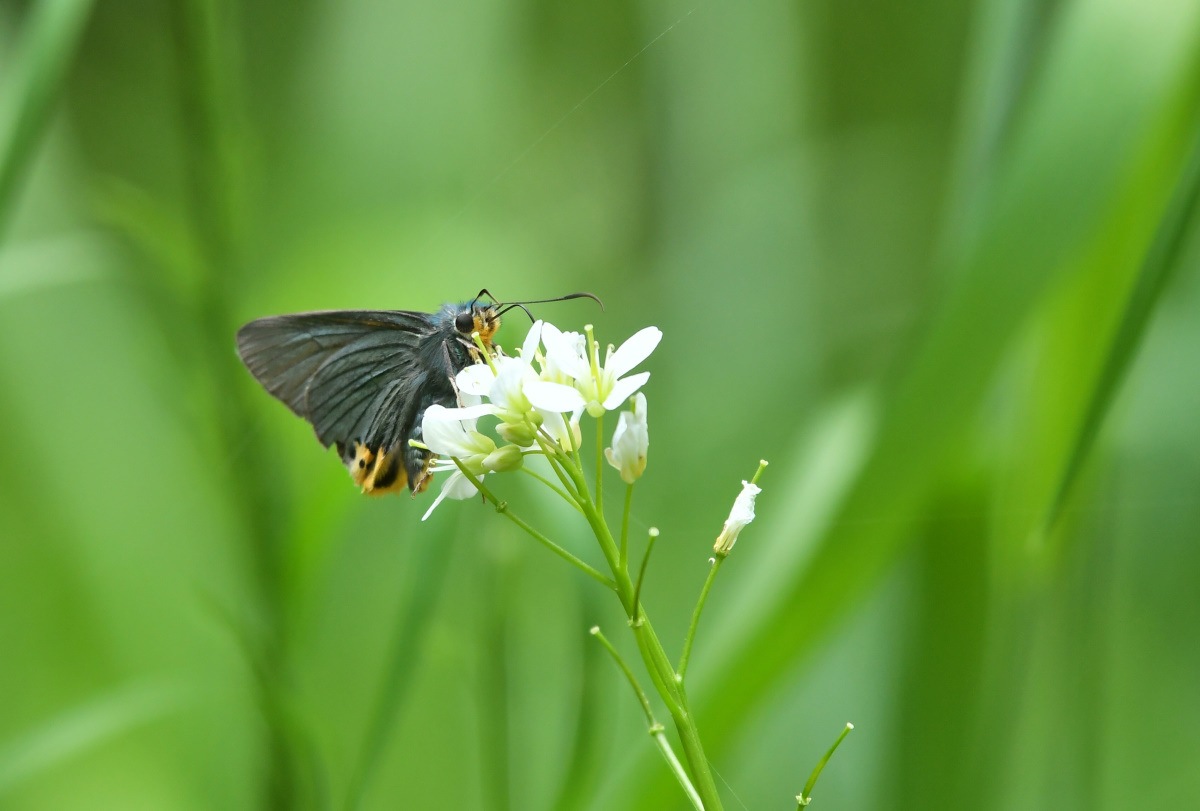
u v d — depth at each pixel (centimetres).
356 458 84
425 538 83
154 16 96
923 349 81
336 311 83
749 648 82
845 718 86
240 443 84
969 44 100
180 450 94
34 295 90
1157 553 87
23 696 89
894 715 83
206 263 84
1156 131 81
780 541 83
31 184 95
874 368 98
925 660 83
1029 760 85
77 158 98
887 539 81
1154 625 87
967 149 83
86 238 85
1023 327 81
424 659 85
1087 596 84
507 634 85
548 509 83
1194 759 86
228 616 84
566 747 85
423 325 84
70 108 97
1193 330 86
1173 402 86
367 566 89
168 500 92
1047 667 84
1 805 87
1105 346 82
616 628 88
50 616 89
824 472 83
